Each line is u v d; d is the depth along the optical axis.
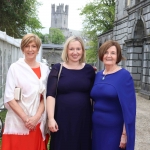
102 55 2.94
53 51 49.78
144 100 11.68
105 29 29.39
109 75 2.88
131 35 15.86
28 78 2.79
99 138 2.87
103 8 28.59
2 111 6.95
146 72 12.91
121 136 2.79
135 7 14.91
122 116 2.80
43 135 2.91
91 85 3.02
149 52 12.64
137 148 4.98
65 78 2.88
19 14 17.58
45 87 2.90
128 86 2.80
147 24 13.11
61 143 2.89
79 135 2.91
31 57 2.85
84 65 3.04
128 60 16.12
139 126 6.75
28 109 2.77
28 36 2.82
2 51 7.70
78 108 2.85
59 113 2.87
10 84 2.77
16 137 2.82
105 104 2.83
